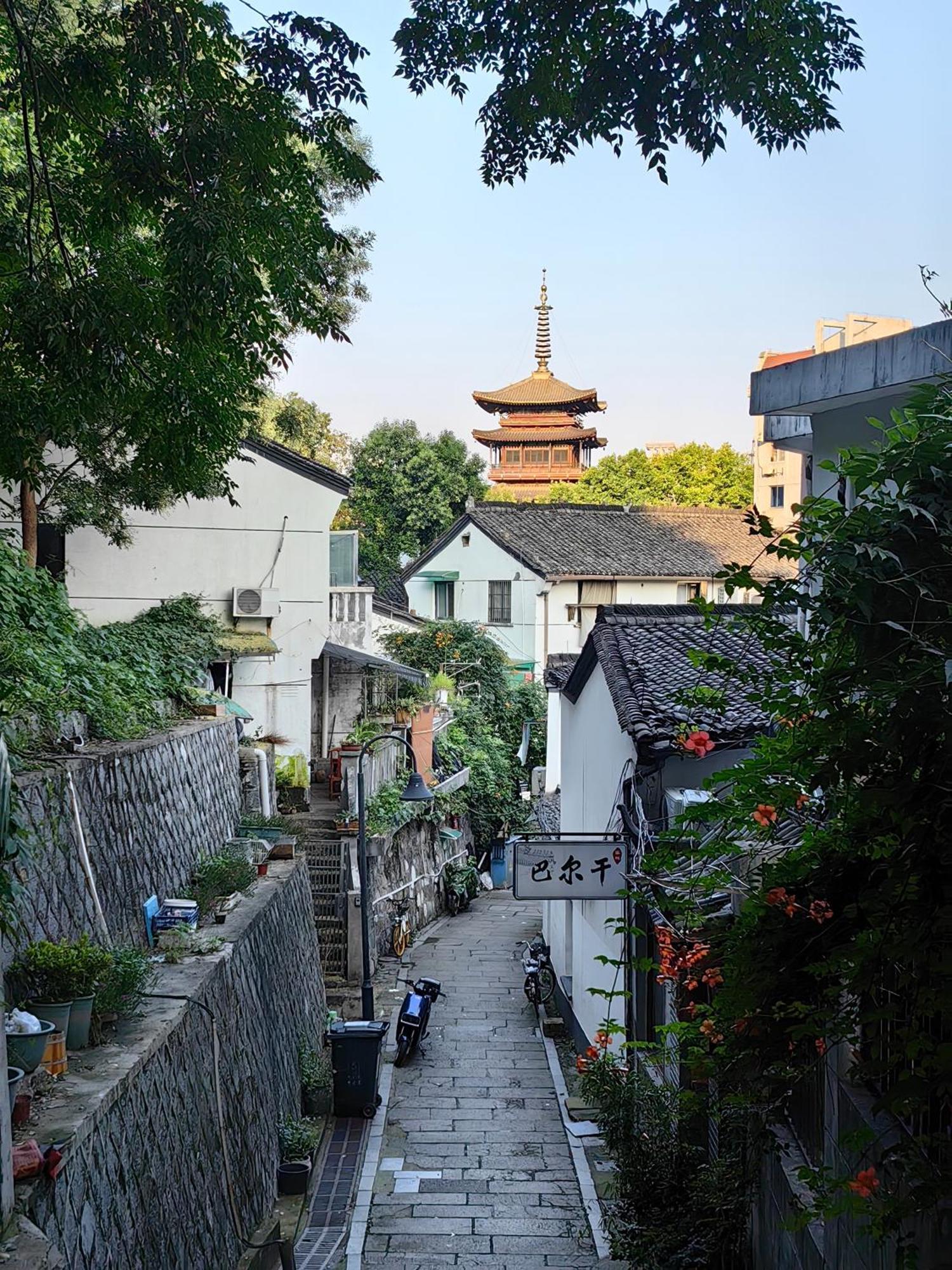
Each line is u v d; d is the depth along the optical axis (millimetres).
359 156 8492
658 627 14047
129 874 10844
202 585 21500
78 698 11484
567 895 11750
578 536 37844
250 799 18484
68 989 7559
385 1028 14781
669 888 6723
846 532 3863
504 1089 15531
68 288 9289
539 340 62844
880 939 4312
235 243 7996
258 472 21594
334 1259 10297
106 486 14953
